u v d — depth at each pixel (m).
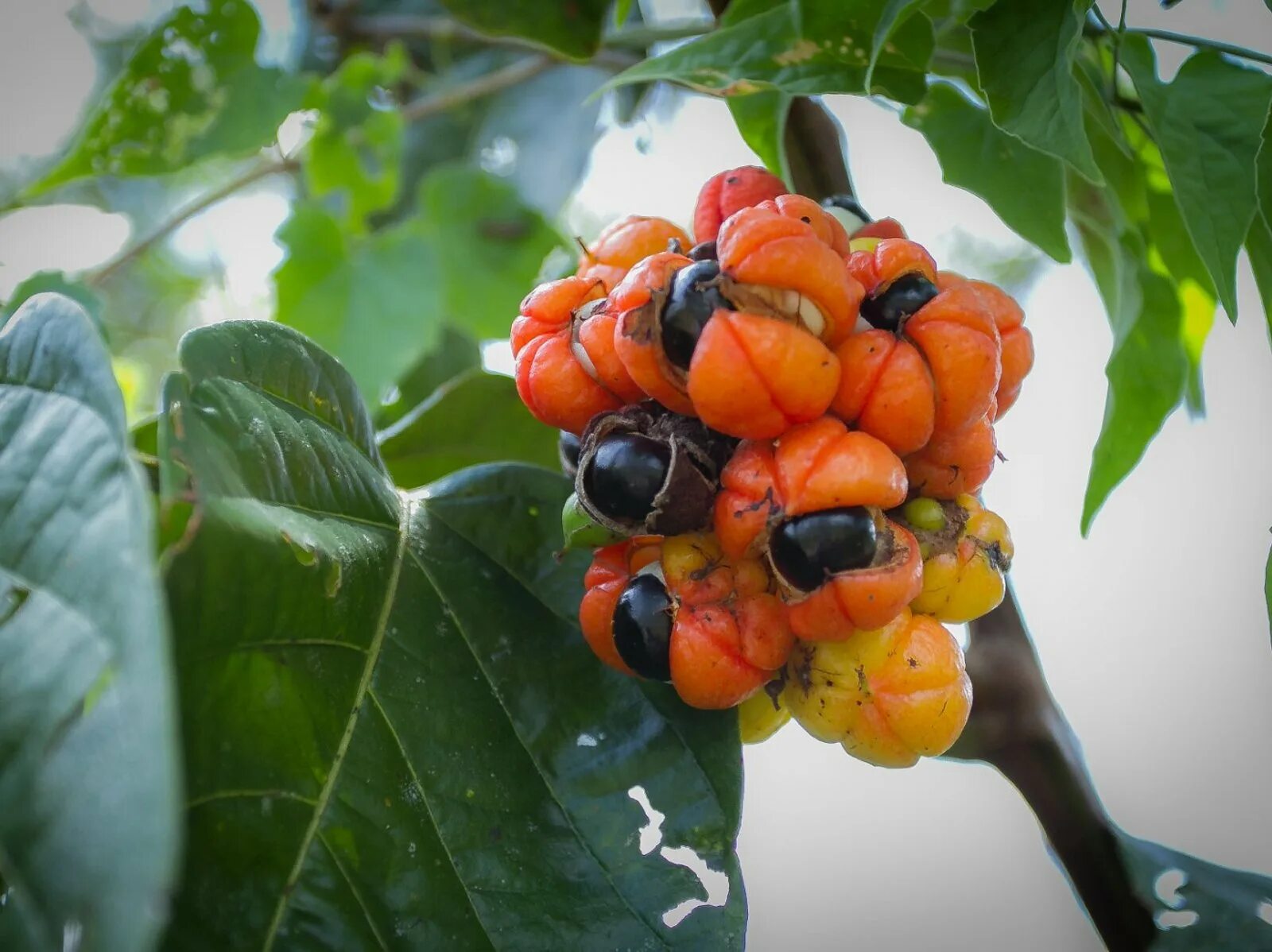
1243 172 0.21
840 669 0.20
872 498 0.19
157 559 0.17
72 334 0.17
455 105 0.43
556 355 0.20
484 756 0.21
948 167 0.26
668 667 0.20
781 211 0.20
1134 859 0.24
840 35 0.23
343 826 0.19
